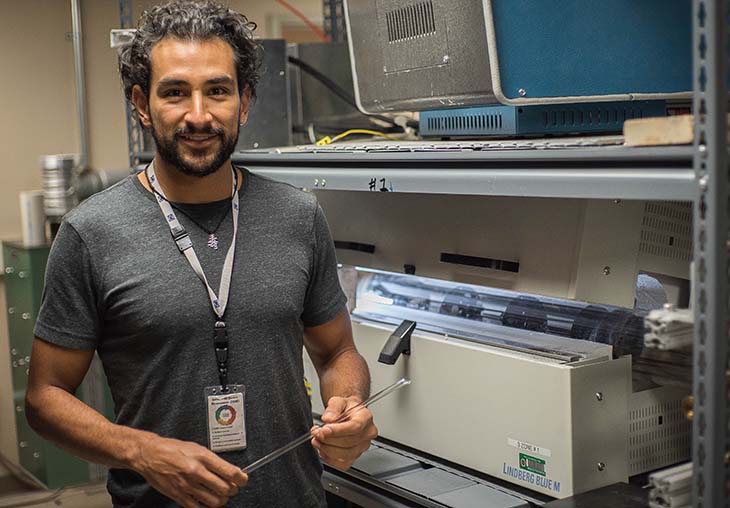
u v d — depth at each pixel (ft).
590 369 4.77
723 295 3.27
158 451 4.23
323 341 5.27
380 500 5.45
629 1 5.03
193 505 4.28
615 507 4.46
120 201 4.63
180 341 4.47
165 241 4.55
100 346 4.72
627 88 5.11
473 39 4.94
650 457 5.15
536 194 4.13
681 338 3.70
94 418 4.49
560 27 4.88
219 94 4.44
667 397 5.20
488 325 5.73
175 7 4.51
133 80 4.61
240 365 4.54
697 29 3.25
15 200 11.77
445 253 5.79
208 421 4.50
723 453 3.33
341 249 6.70
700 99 3.27
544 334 5.40
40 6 11.65
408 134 7.44
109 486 4.82
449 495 5.06
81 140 11.88
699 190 3.29
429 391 5.60
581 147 3.84
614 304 5.04
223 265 4.57
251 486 4.61
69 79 11.92
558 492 4.79
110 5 11.93
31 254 10.40
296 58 7.88
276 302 4.62
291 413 4.81
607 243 4.95
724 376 3.29
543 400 4.82
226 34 4.57
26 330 10.78
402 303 6.42
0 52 11.47
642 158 3.57
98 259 4.50
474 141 5.30
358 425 4.58
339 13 8.99
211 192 4.63
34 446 10.94
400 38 5.67
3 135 11.61
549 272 5.04
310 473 4.97
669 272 5.21
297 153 5.81
